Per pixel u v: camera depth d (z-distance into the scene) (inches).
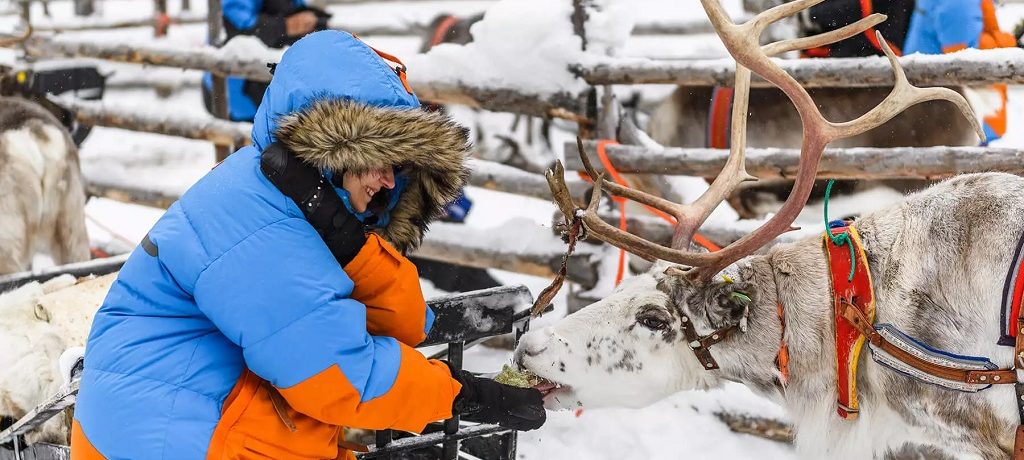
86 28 396.5
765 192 182.4
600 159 169.2
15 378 116.0
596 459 140.3
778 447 141.8
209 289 75.4
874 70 149.5
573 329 100.0
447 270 202.4
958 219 93.3
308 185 77.7
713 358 99.3
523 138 267.1
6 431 109.3
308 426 81.8
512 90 172.2
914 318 92.5
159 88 427.8
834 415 97.9
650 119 208.8
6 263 187.5
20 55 270.4
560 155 259.9
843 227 100.0
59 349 116.8
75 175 202.1
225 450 77.0
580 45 168.7
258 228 76.3
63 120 244.7
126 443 76.8
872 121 95.3
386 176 82.5
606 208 180.5
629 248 96.7
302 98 79.4
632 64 163.6
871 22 92.6
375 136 77.3
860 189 174.4
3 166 186.1
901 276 93.7
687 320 98.0
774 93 180.1
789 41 97.6
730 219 183.6
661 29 348.5
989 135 179.8
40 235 196.2
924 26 176.4
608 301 100.9
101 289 125.1
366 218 86.9
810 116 95.7
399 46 389.4
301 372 75.9
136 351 77.8
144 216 291.4
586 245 174.6
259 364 76.4
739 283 98.3
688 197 185.2
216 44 240.8
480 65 174.6
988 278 90.0
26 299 121.2
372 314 83.4
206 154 355.9
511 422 92.1
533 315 99.9
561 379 100.1
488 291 106.5
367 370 78.2
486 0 407.2
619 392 100.4
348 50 80.2
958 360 89.8
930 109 169.8
